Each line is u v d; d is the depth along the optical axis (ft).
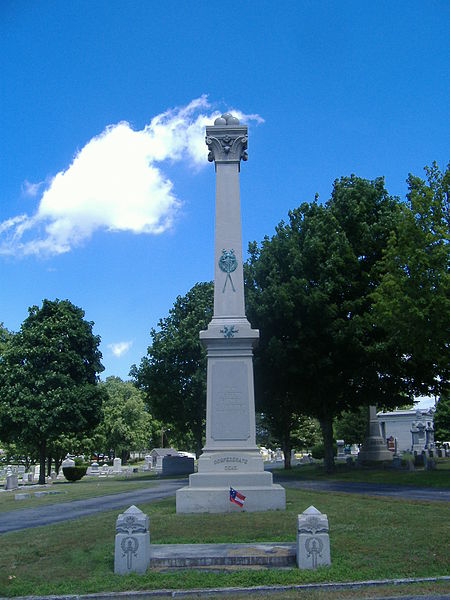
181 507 55.21
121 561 35.45
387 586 32.48
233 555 36.55
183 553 37.40
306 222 122.21
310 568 34.94
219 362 61.98
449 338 89.56
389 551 37.83
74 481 155.94
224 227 66.90
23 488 125.70
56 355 157.69
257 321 113.50
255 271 120.57
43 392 153.38
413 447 207.21
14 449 231.91
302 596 30.81
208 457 58.90
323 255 115.34
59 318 163.43
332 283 110.52
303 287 111.14
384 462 134.72
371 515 49.73
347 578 33.50
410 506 55.36
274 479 108.88
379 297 93.71
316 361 111.55
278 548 38.50
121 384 298.56
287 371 111.86
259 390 118.52
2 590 33.32
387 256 95.61
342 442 195.00
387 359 108.37
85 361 167.53
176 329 167.43
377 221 119.14
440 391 119.24
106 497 86.17
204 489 55.83
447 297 88.43
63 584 34.17
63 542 43.93
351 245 116.26
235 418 60.39
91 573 35.83
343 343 108.58
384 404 123.03
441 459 148.25
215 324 63.05
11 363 157.89
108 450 299.58
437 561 35.96
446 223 93.45
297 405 128.98
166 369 162.20
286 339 114.32
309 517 35.81
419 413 227.40
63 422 150.92
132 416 282.97
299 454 318.86
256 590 32.07
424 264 88.69
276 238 122.62
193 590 32.17
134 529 35.78
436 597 30.17
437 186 95.30
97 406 160.45
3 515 68.54
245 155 69.92
